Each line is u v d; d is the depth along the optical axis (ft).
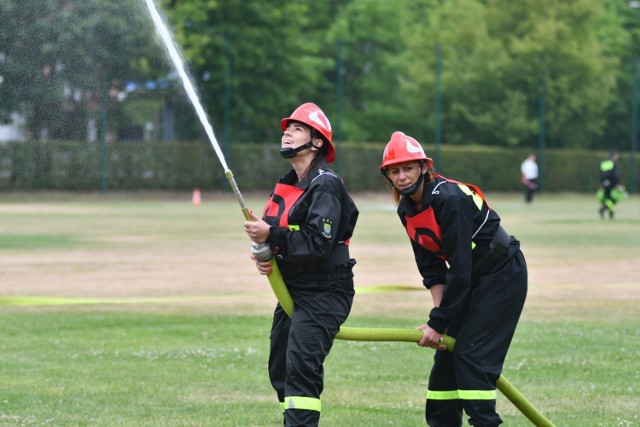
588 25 353.10
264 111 325.42
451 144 346.13
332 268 38.24
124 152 274.36
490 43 343.26
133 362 58.54
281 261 38.29
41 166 262.06
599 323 72.49
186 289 90.68
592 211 231.91
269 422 45.19
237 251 126.93
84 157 266.77
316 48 338.54
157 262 113.60
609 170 198.08
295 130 38.42
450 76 342.23
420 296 86.84
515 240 40.01
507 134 334.44
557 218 201.16
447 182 38.73
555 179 333.21
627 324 72.08
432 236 38.65
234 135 320.50
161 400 49.44
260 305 81.20
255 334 67.77
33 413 46.60
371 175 312.71
